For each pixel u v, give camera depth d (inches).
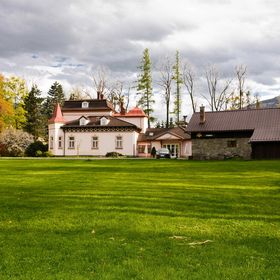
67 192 448.5
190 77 2620.6
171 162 1238.9
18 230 261.0
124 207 344.2
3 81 2422.5
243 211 327.9
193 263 192.4
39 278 172.2
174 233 250.7
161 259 197.9
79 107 2357.3
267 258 200.5
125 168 917.2
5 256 203.8
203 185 528.1
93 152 2169.0
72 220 289.7
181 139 2124.8
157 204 360.2
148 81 2726.4
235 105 2527.1
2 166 1027.9
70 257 201.3
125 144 2146.9
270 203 370.3
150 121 2733.8
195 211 326.0
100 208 339.3
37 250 213.9
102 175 703.7
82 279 170.9
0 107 2250.2
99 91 2534.5
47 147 2142.0
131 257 201.5
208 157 1697.8
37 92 3053.6
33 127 2780.5
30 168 934.4
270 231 257.4
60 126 2208.4
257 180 605.9
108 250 213.0
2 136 2138.3
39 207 347.6
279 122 1630.2
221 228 264.8
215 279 170.6
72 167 971.3
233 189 482.9
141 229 260.8
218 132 1689.2
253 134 1592.0
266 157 1560.0
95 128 2177.7
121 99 2805.1
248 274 176.7
